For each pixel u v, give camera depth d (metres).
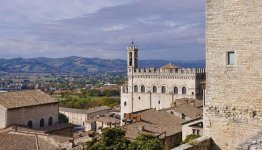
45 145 68.94
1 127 90.38
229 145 23.12
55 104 105.38
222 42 23.06
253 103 22.22
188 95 140.12
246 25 22.16
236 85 22.73
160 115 98.25
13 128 83.88
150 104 148.75
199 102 125.00
